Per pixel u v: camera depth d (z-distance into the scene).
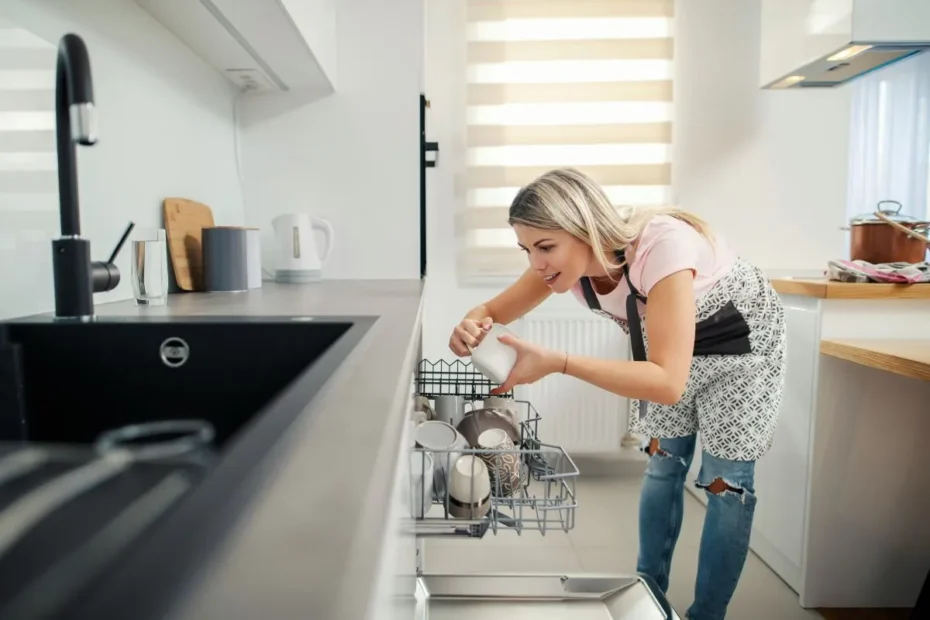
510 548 1.99
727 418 1.44
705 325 1.40
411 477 0.69
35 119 0.83
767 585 1.77
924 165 2.85
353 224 1.79
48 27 0.86
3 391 0.72
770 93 2.66
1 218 0.77
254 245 1.41
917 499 1.63
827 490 1.63
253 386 0.76
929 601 1.45
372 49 1.76
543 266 1.21
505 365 1.04
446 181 2.66
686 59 2.63
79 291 0.77
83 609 0.19
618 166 2.63
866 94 2.86
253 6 1.09
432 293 2.70
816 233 2.73
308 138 1.77
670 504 1.60
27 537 0.37
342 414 0.37
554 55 2.59
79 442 0.74
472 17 2.58
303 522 0.23
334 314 0.85
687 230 1.22
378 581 0.22
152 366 0.75
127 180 1.12
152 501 0.32
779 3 2.29
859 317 1.59
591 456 2.75
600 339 2.57
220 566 0.20
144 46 1.17
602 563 1.89
